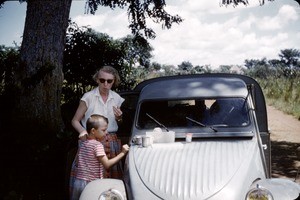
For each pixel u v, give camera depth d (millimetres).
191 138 4559
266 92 23875
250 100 4816
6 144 5117
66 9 7176
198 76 5785
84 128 4660
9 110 5418
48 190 5109
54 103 6961
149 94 5047
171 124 4793
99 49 12109
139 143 4582
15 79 6742
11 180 4969
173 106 4871
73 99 10984
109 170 4672
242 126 4598
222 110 4738
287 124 13438
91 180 4199
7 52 8805
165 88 5109
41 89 6746
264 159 4543
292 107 16688
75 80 12094
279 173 7277
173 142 4539
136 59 13344
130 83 13406
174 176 3785
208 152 4176
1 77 6699
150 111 4934
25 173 5113
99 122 4188
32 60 6836
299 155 8836
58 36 7051
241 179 3748
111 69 4641
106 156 4426
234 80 5148
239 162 3959
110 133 4699
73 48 11922
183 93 4914
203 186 3617
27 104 6629
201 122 4711
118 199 3805
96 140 4270
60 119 7074
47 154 5234
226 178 3717
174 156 4145
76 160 4305
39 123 5828
